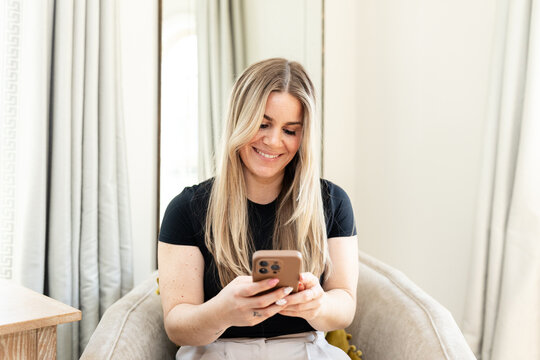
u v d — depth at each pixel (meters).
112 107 1.76
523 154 1.64
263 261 0.84
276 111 1.10
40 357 0.97
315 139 1.16
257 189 1.21
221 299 0.96
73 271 1.69
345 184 2.60
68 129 1.65
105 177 1.76
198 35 2.06
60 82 1.64
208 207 1.17
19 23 1.66
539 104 1.61
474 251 1.80
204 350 1.13
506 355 1.67
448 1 2.07
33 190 1.61
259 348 1.12
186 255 1.16
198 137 2.06
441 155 2.12
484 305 1.79
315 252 1.19
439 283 2.14
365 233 2.56
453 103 2.06
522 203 1.65
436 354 1.10
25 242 1.61
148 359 1.18
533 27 1.61
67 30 1.64
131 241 1.85
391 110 2.38
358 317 1.43
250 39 2.18
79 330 1.72
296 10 2.32
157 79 2.02
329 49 2.52
